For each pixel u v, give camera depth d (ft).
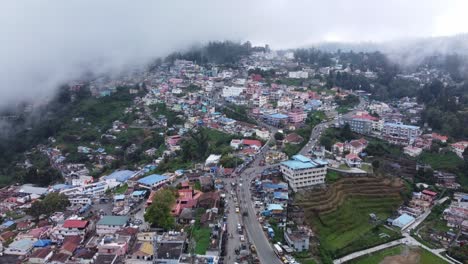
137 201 462.19
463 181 565.94
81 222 385.50
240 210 410.52
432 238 426.92
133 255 327.88
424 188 534.78
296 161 505.66
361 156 607.78
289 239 357.82
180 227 379.35
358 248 395.34
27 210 491.72
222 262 317.42
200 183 481.05
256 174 510.17
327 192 469.98
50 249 348.79
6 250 356.59
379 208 482.28
